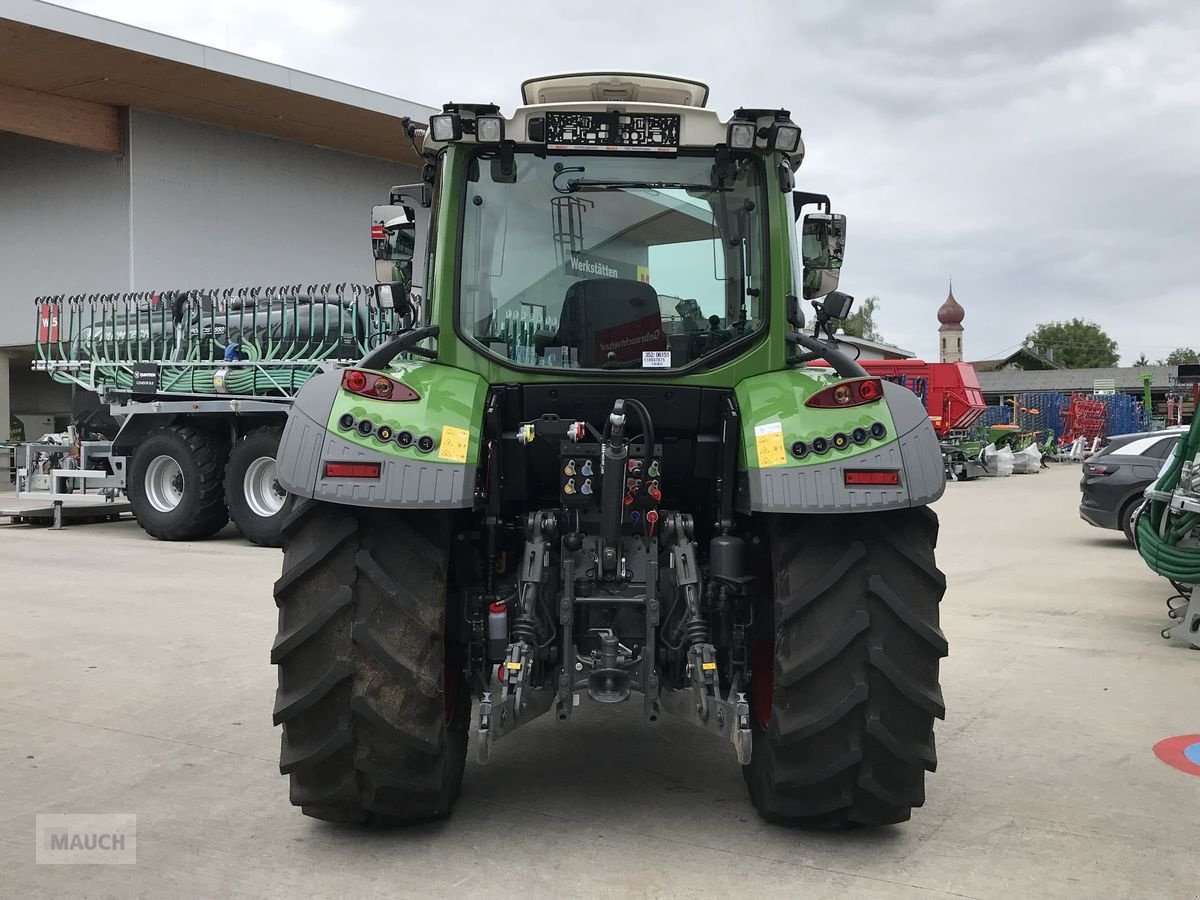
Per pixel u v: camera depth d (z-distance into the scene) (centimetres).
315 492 331
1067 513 1722
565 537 370
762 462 344
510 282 390
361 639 329
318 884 323
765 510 338
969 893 321
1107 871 339
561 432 375
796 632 340
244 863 339
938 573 346
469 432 346
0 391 2105
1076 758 462
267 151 2078
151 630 703
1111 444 1245
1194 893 323
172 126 1931
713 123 385
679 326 390
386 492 330
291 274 2127
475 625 381
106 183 1914
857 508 334
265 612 766
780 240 388
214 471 1180
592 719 517
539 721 512
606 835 364
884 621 338
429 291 410
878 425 343
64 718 503
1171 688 588
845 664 337
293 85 1794
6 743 464
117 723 496
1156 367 6456
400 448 336
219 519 1199
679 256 390
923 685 338
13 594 838
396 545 343
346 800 344
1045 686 591
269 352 1137
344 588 332
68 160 1955
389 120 1972
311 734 337
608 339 389
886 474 337
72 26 1530
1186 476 689
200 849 350
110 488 1325
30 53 1598
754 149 383
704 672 348
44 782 415
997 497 2095
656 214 391
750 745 331
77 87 1764
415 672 333
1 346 2073
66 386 2450
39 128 1784
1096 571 1055
